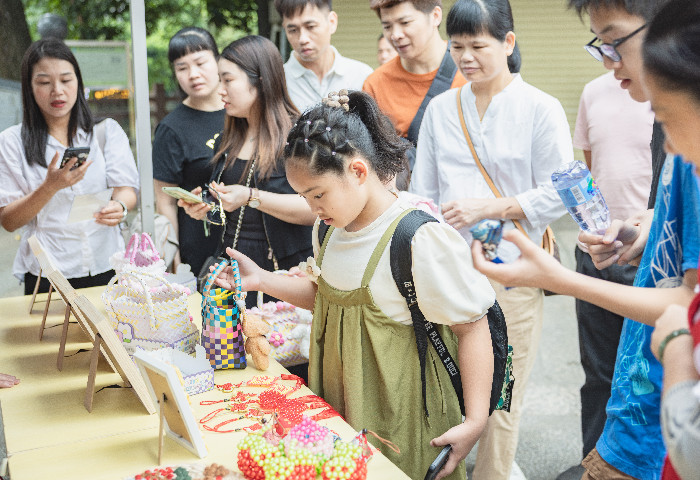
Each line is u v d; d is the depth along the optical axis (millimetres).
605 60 1694
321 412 1934
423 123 3195
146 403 1931
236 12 11133
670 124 1112
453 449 1882
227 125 3129
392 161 1941
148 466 1678
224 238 3131
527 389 4312
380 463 1686
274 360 2318
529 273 1359
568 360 4754
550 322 5484
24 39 7691
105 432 1841
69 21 10320
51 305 2898
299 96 4148
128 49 3396
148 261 2326
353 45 8297
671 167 1451
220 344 2189
